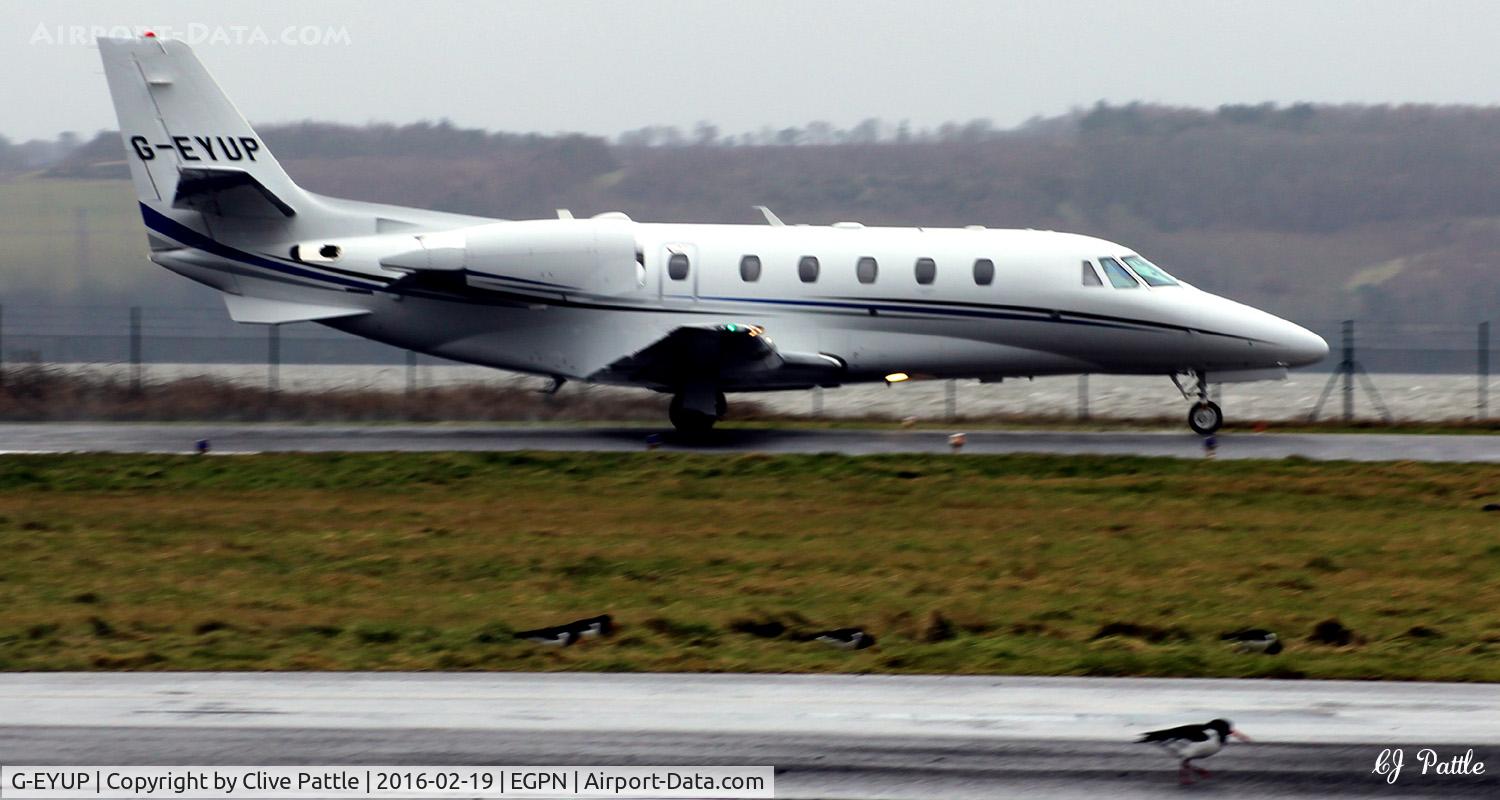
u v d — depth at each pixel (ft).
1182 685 150.41
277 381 509.76
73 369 513.86
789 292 337.93
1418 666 159.43
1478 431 396.37
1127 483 288.92
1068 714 138.51
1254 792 119.24
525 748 126.62
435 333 336.08
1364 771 123.65
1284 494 280.72
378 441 339.98
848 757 125.29
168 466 294.25
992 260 343.87
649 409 440.86
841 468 299.38
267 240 331.57
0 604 189.16
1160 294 348.79
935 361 345.92
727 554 225.56
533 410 434.30
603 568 214.90
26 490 274.77
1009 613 189.26
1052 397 614.34
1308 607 194.49
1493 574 215.72
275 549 227.20
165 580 205.26
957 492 280.10
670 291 335.26
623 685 148.25
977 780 120.57
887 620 182.91
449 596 197.16
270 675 151.23
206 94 329.11
